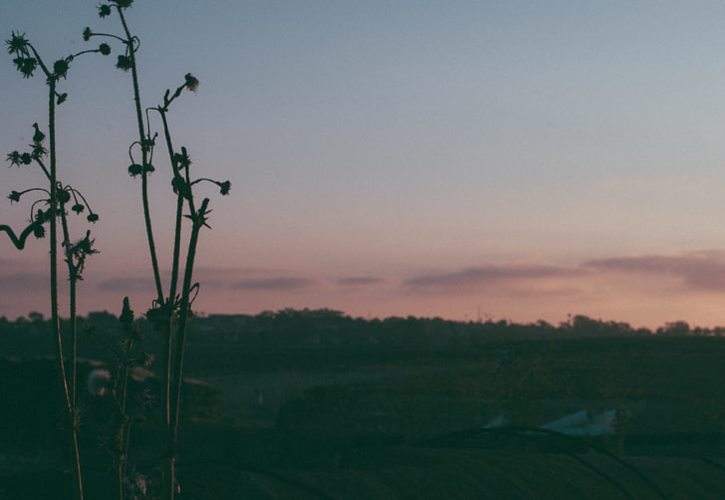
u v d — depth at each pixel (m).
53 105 5.00
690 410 40.62
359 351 140.12
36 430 30.73
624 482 10.40
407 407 45.91
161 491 4.94
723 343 118.31
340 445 23.92
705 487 10.84
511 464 10.09
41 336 145.38
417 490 8.77
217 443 24.16
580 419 28.50
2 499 8.56
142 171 4.88
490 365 81.38
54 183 4.97
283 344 198.88
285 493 8.23
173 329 4.79
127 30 5.05
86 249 4.88
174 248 4.78
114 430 4.78
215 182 4.84
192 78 4.98
